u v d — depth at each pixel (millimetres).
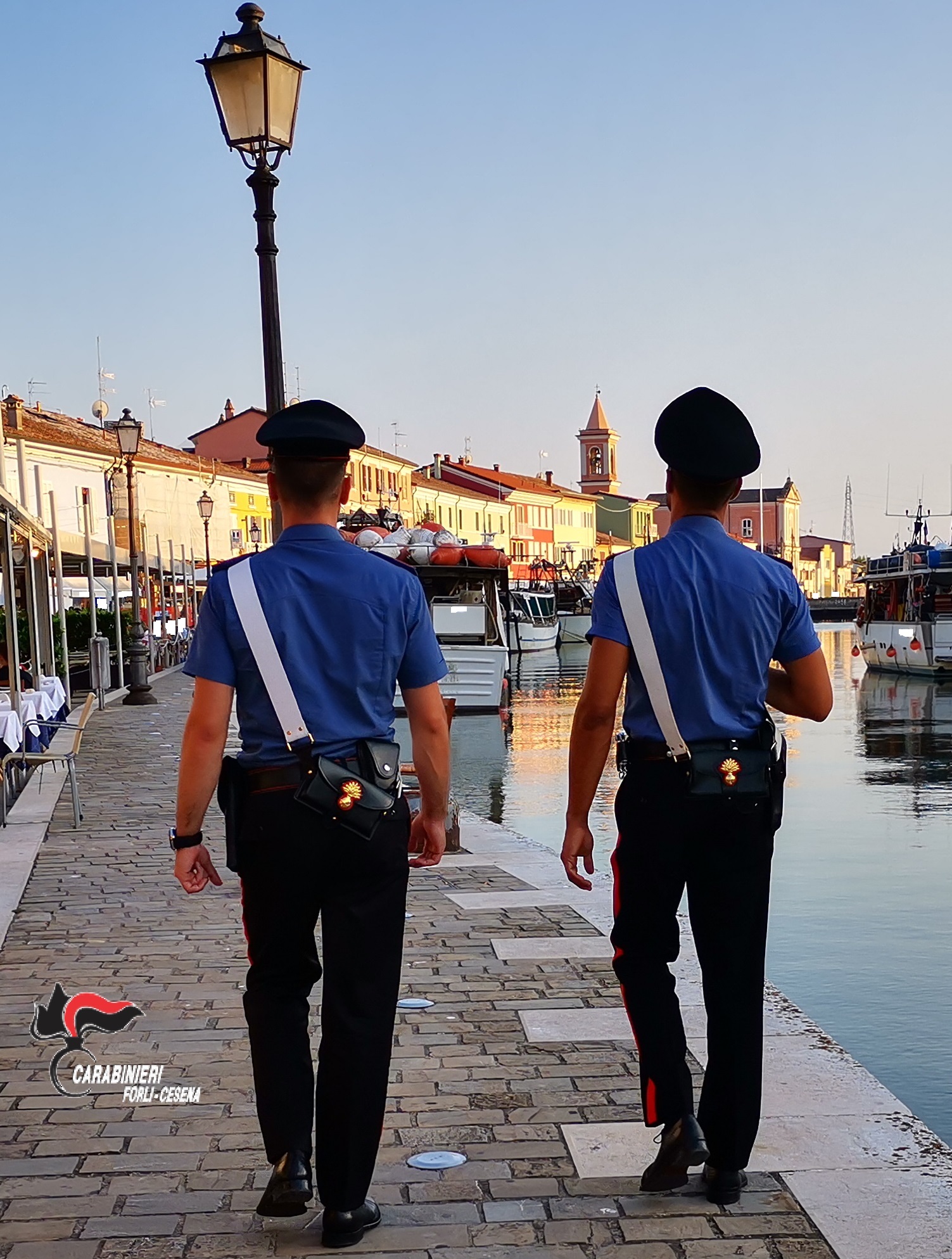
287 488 3609
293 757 3492
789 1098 4625
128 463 27344
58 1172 4031
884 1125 4359
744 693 3678
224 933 7297
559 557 119188
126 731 20969
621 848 3764
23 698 15352
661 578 3672
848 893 10430
